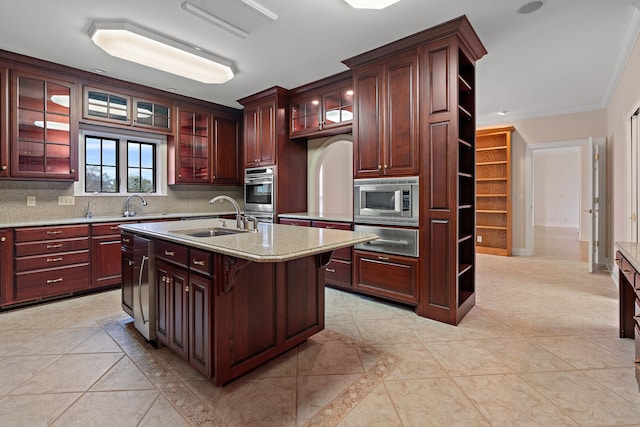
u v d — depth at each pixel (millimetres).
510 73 3744
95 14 2479
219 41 2898
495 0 2336
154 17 2521
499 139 6000
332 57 3232
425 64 2793
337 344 2346
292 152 4430
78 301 3258
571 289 3699
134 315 2502
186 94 4383
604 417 1568
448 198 2691
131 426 1507
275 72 3623
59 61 3299
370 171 3178
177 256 2021
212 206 5145
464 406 1655
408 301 2943
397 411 1618
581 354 2188
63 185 3756
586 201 7375
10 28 2670
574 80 3982
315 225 3742
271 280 2053
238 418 1562
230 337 1827
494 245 6027
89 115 3666
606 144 4977
